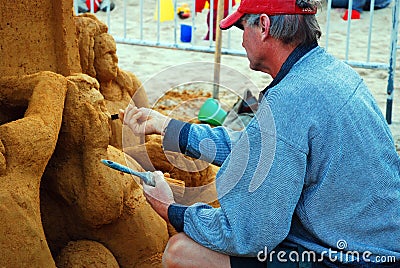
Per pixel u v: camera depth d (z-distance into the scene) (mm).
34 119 2492
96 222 2742
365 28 7918
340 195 2389
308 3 2400
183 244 2570
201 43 7109
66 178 2732
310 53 2455
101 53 3500
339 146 2354
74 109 2695
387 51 7168
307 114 2346
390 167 2465
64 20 2957
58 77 2695
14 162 2426
